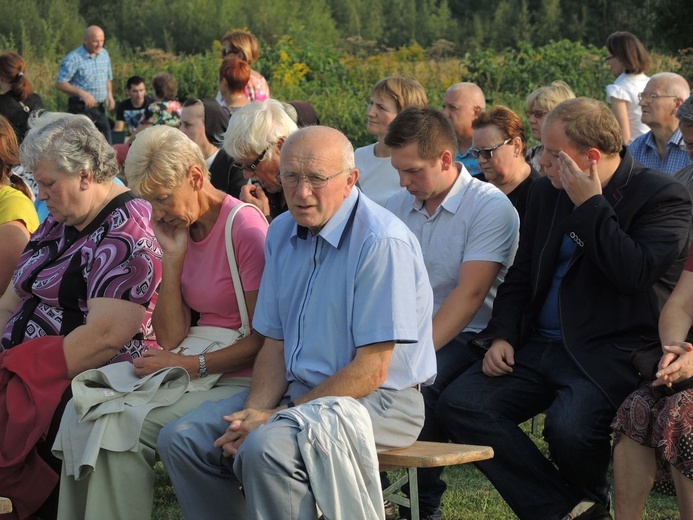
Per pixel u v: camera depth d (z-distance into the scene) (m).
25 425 4.65
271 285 4.53
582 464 4.52
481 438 4.74
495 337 5.04
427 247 5.44
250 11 49.88
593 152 4.67
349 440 3.94
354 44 44.62
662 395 4.38
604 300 4.72
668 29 23.09
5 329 5.19
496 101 21.05
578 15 53.25
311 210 4.20
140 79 19.16
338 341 4.27
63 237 5.13
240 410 4.49
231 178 7.37
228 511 4.39
